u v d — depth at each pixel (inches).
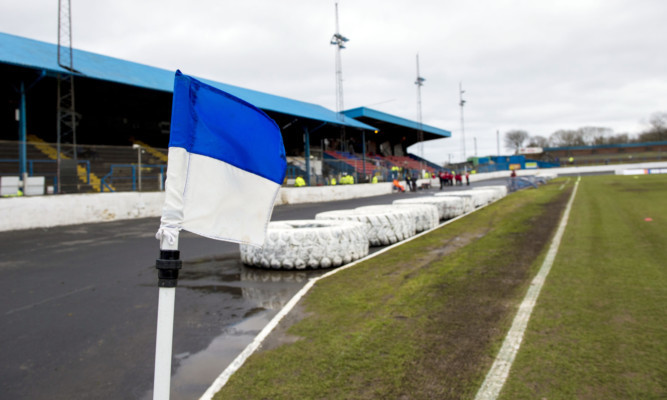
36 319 197.9
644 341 145.6
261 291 241.0
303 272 287.3
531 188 1243.8
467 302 198.5
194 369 144.4
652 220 447.8
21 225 519.8
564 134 4456.2
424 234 426.6
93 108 1099.3
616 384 118.6
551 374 126.1
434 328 167.8
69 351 161.2
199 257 349.1
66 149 685.9
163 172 725.3
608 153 3309.5
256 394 122.4
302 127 1357.0
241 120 84.7
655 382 118.8
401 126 2076.8
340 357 145.2
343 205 876.0
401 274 259.4
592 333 154.5
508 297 202.8
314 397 119.7
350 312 192.1
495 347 146.9
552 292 207.2
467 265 276.4
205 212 79.5
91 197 593.0
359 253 317.7
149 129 1258.6
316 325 177.6
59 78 685.9
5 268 309.6
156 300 228.4
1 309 213.8
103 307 216.1
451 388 121.3
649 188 927.7
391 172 1588.3
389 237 386.6
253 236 84.7
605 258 278.1
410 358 141.9
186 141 77.6
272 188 87.2
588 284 218.1
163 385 72.1
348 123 1387.8
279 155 88.0
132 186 691.4
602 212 545.0
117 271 299.3
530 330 160.2
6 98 949.8
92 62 823.1
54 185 614.5
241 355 150.3
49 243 422.9
